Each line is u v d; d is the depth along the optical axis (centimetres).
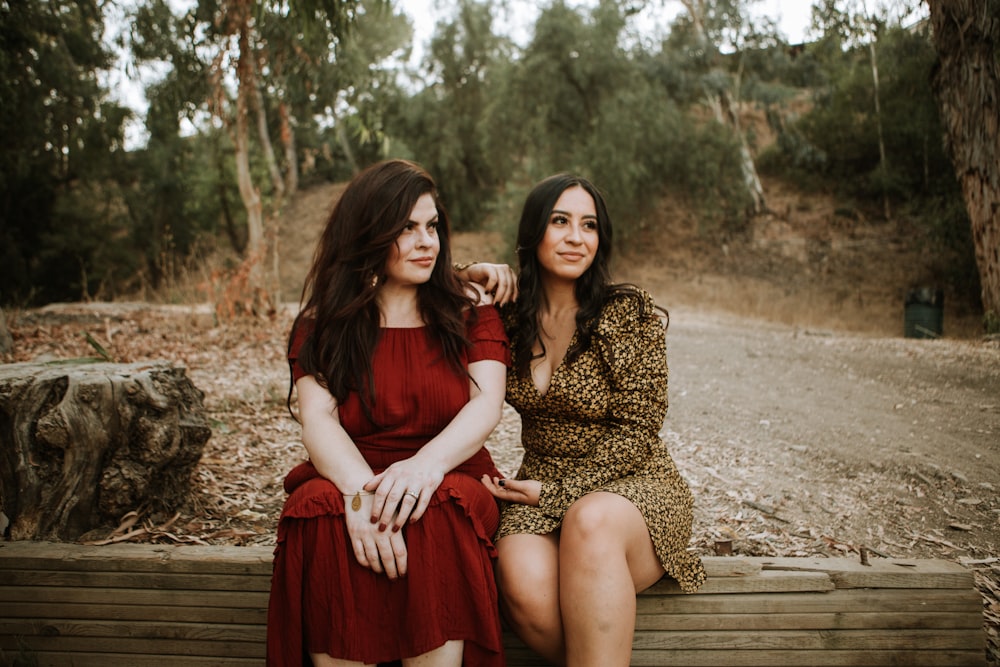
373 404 203
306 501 182
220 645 210
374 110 1049
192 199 2397
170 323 877
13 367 265
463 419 199
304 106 1426
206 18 977
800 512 320
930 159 1941
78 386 246
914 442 417
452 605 180
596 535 175
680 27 2072
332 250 211
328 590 178
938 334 1149
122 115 1791
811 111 2302
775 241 2025
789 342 819
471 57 2655
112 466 255
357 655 175
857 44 1894
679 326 1099
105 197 2302
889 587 203
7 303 1709
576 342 213
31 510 240
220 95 949
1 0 1205
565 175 219
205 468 347
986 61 893
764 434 438
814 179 2227
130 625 212
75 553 215
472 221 2600
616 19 2036
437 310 207
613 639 170
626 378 210
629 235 2030
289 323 889
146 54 1064
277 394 525
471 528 184
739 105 2239
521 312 222
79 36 1574
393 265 206
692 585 200
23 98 1388
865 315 1516
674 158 2061
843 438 428
